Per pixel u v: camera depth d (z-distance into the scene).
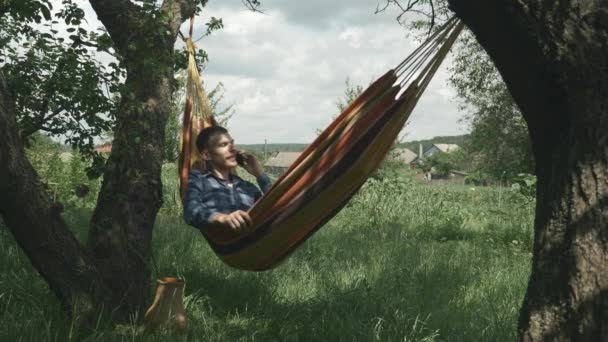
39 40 6.71
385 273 7.88
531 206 15.09
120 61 6.06
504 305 6.61
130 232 5.83
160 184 6.13
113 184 5.95
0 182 4.67
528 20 2.95
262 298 6.65
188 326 5.50
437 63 4.17
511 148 32.59
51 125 7.18
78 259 5.20
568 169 3.11
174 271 7.36
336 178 4.29
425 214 15.60
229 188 4.98
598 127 3.01
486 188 24.19
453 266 8.61
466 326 5.84
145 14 5.96
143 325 5.34
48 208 5.02
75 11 6.11
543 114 3.23
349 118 4.28
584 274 3.03
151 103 6.15
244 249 4.51
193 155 5.38
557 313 3.12
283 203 4.29
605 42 2.92
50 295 5.51
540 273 3.22
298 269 7.87
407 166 21.16
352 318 5.77
